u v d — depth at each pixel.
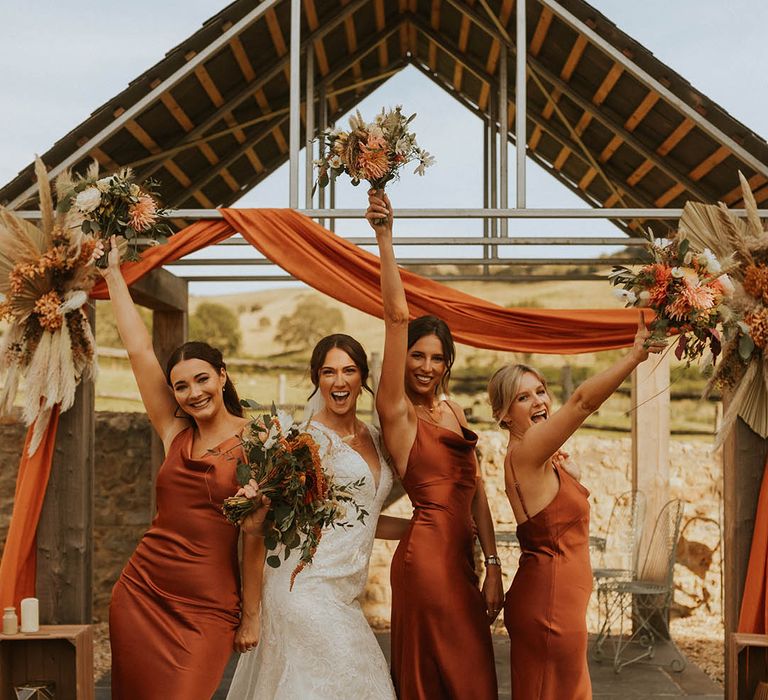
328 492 3.64
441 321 4.31
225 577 4.07
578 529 4.00
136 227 4.54
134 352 4.34
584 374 25.81
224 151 7.04
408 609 4.04
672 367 22.58
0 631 4.60
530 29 5.93
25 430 7.88
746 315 4.76
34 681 4.61
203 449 4.14
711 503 8.40
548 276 7.66
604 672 6.46
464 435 4.29
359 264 4.91
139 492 8.08
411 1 6.91
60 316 4.80
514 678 3.98
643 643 7.20
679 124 5.74
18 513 4.86
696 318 3.93
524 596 3.96
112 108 5.09
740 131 5.02
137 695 3.99
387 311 4.00
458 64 7.44
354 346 4.20
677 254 4.06
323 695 3.87
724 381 4.86
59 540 4.95
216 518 4.05
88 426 5.05
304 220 4.94
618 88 5.84
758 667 4.61
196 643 3.96
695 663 6.90
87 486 5.04
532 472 3.96
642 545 7.34
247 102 6.59
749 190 4.73
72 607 4.93
